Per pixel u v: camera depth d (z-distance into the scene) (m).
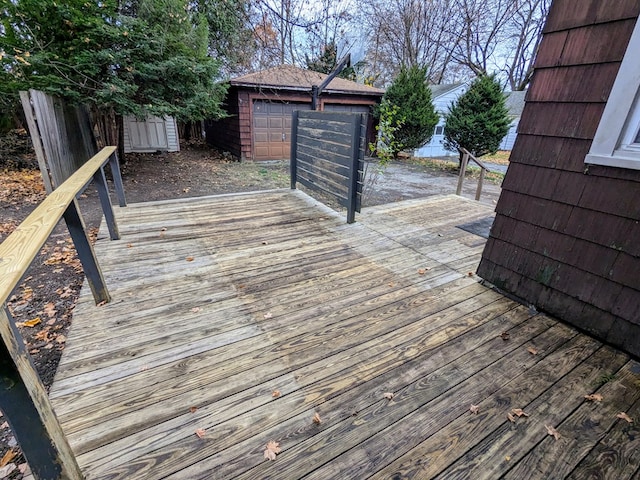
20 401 0.77
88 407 1.33
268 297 2.16
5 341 0.71
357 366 1.61
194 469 1.13
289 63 10.70
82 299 2.05
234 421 1.30
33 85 4.73
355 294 2.24
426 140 10.42
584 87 1.72
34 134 4.29
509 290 2.28
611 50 1.58
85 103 5.20
